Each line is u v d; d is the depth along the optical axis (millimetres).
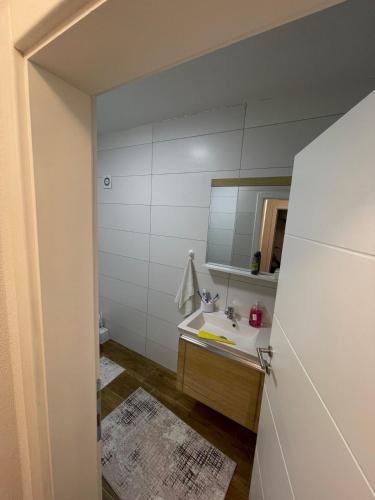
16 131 385
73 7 307
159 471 1337
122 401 1826
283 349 822
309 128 1331
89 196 499
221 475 1328
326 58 1052
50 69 399
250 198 1529
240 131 1533
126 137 2096
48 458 510
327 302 548
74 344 518
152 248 2115
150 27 324
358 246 445
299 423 631
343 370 459
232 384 1397
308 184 724
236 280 1694
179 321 2066
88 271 521
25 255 421
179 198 1873
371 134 430
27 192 406
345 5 784
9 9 368
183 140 1780
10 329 499
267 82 1263
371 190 418
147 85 1336
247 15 311
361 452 385
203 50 382
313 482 526
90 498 637
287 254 877
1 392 505
